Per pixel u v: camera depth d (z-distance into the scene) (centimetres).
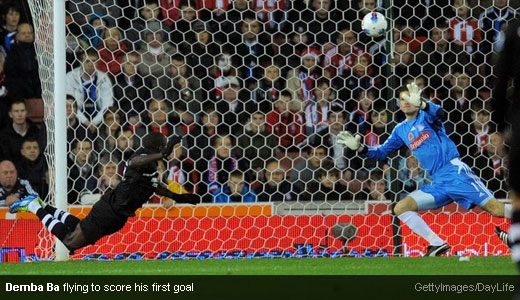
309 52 5000
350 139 3819
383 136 4866
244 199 4709
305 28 5088
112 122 4706
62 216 3578
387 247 4222
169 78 4878
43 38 3928
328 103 4925
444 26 5169
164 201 4147
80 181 4597
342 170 4731
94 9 4962
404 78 5056
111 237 4119
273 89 4941
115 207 3541
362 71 4981
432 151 3716
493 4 5159
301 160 4759
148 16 4944
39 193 4659
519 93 1945
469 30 5106
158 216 4159
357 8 5106
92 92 4750
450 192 3681
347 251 4206
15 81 4859
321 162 4734
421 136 3731
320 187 4591
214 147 4759
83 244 3556
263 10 5078
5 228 4041
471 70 5091
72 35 4691
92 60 4778
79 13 4888
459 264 3141
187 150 4738
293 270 2973
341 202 4275
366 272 2869
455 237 4238
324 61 4991
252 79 4969
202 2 5066
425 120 3734
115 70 4844
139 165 3503
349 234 4203
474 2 5169
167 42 4922
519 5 5156
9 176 4534
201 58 4959
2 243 4031
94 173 4609
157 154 3497
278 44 5059
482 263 3177
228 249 4181
